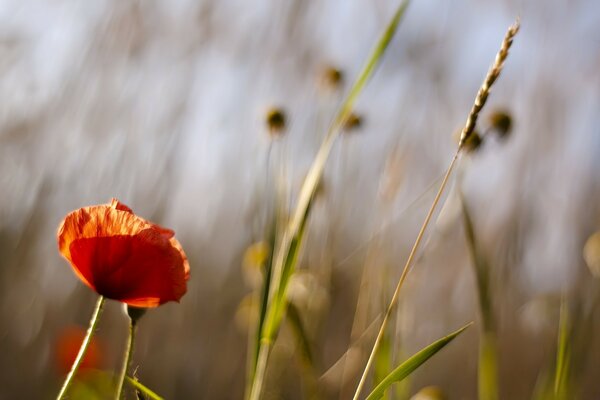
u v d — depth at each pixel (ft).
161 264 2.51
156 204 7.21
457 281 6.16
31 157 7.25
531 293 5.24
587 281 3.57
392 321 3.30
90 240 2.51
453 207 3.66
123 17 7.48
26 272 7.05
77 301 7.02
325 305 3.73
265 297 3.02
